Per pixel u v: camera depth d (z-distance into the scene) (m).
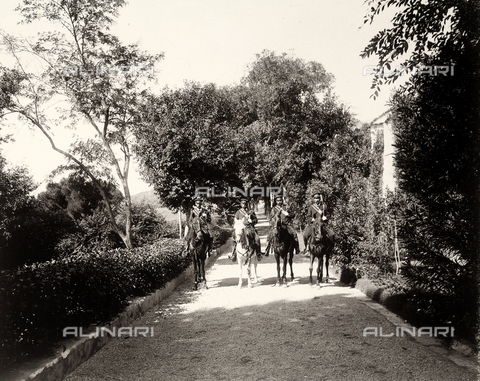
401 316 7.64
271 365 5.54
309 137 23.42
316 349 6.11
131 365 5.75
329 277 12.97
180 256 13.59
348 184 15.21
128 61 17.80
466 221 5.86
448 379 4.86
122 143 18.61
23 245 19.38
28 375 4.62
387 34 7.29
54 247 20.06
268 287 11.44
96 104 18.02
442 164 5.91
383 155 17.03
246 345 6.43
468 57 5.93
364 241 11.65
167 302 10.06
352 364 5.46
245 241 11.47
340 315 8.05
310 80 36.59
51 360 5.13
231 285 12.20
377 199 11.55
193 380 5.14
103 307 7.24
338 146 18.33
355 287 10.89
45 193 27.06
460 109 5.92
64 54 17.38
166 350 6.36
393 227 10.55
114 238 21.50
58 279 6.05
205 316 8.45
